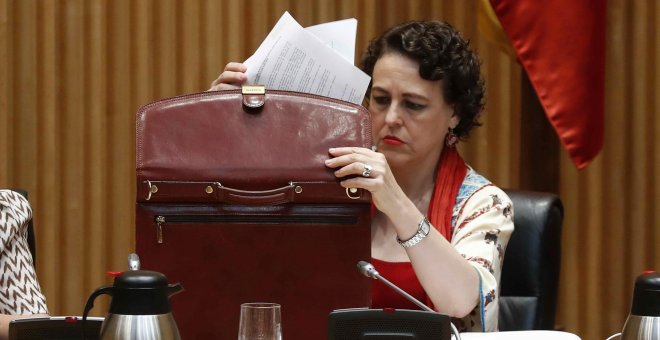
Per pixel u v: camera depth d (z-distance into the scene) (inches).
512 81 450.9
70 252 412.2
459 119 314.5
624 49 454.3
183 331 224.1
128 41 415.5
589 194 456.4
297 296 225.8
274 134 228.4
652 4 453.7
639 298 200.7
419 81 298.2
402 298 295.7
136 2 415.2
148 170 225.1
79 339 189.0
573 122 407.5
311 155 227.1
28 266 277.0
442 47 298.7
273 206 226.1
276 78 254.8
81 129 411.8
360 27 434.3
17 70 406.0
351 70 251.4
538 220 316.2
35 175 407.8
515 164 452.4
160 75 418.0
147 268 225.0
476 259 285.3
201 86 421.4
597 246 457.4
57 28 410.0
